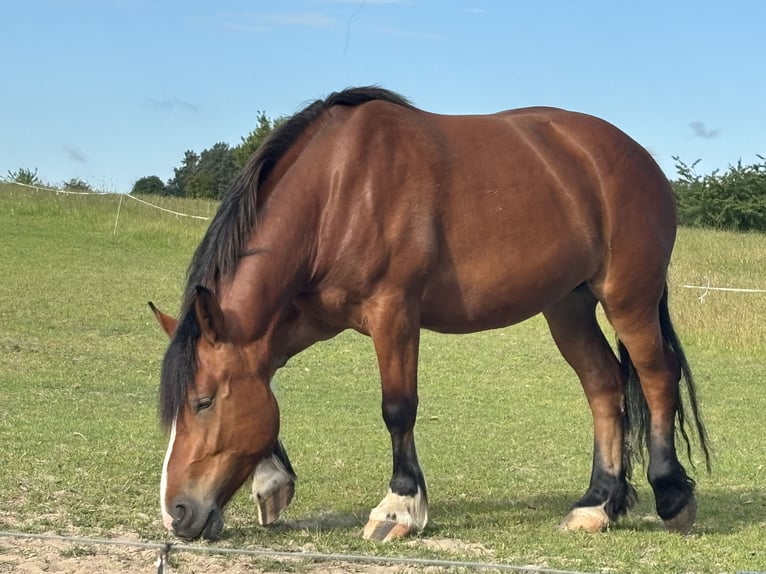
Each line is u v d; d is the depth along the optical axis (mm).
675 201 6922
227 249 5535
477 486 7668
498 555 5594
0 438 8094
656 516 7027
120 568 5047
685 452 9383
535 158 6219
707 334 16219
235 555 5340
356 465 8133
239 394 5406
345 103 6027
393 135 5852
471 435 9852
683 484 6426
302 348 6277
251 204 5602
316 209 5703
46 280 18891
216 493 5371
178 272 21344
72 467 7277
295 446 8844
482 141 6148
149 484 6969
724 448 9586
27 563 5035
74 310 16516
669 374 6602
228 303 5473
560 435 10023
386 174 5738
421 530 5887
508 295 6098
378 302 5750
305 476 7668
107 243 24453
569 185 6254
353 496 7094
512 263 6035
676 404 6660
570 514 6488
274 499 6074
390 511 5801
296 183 5703
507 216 6008
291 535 5902
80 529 5727
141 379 12180
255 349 5512
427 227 5773
